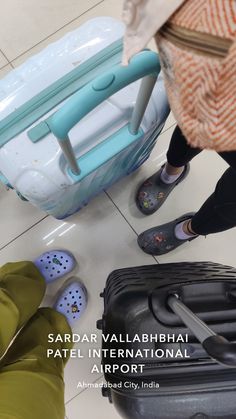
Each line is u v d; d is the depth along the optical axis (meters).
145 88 0.57
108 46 0.69
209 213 0.79
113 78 0.50
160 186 1.06
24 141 0.69
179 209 1.13
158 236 1.05
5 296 0.81
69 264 1.08
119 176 1.04
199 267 0.92
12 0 1.18
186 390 0.56
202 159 1.15
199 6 0.30
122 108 0.69
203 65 0.31
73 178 0.71
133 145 0.77
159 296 0.64
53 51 0.72
